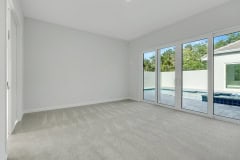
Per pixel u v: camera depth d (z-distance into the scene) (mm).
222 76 3537
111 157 1793
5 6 1626
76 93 4902
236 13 2883
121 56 5961
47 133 2576
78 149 1998
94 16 3914
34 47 4188
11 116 2641
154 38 4898
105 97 5555
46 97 4379
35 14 3877
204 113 3561
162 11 3494
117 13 3707
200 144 2115
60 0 3188
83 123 3117
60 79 4605
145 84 5523
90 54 5176
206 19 3393
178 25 4062
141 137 2381
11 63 2705
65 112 4062
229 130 2646
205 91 3684
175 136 2408
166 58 4566
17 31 3393
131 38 5703
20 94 3379
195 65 3797
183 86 4094
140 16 3816
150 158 1766
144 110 4211
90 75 5188
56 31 4512
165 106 4613
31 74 4156
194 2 3049
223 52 3385
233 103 3725
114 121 3232
